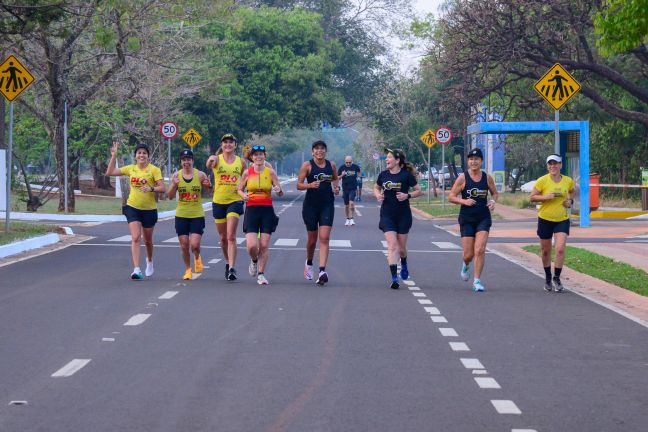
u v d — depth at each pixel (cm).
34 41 4238
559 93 2691
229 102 7756
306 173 2033
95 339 1366
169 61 5275
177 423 911
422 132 7912
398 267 2469
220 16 4447
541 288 2045
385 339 1389
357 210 5878
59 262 2462
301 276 2223
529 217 4838
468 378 1127
